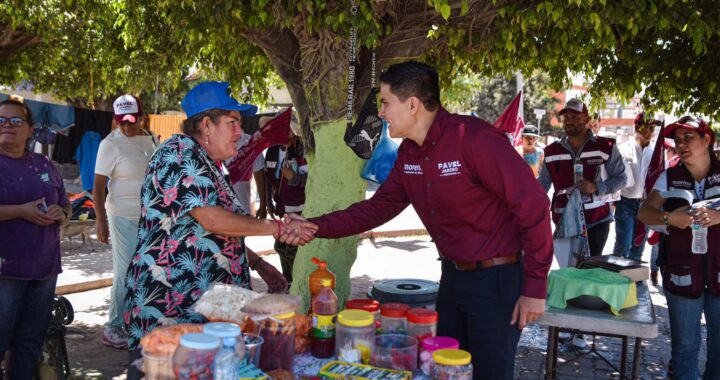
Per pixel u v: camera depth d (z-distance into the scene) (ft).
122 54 26.81
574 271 12.69
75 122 31.91
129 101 17.17
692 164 12.97
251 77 20.83
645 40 17.29
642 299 12.82
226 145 9.04
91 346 18.03
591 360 17.97
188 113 9.04
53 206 12.46
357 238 14.33
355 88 14.43
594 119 22.34
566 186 19.43
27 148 13.09
